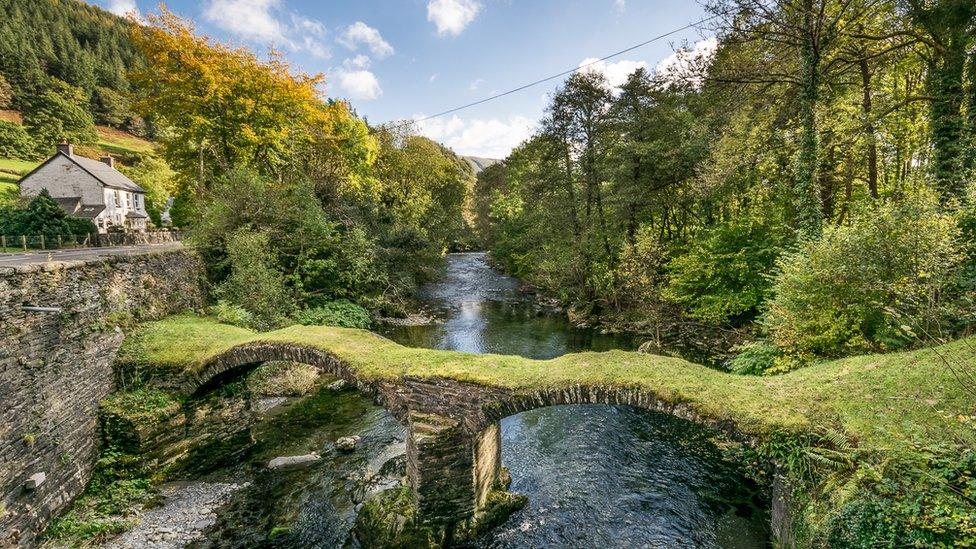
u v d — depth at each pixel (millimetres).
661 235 25031
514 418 12781
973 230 8727
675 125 20156
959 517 3875
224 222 17578
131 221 42281
